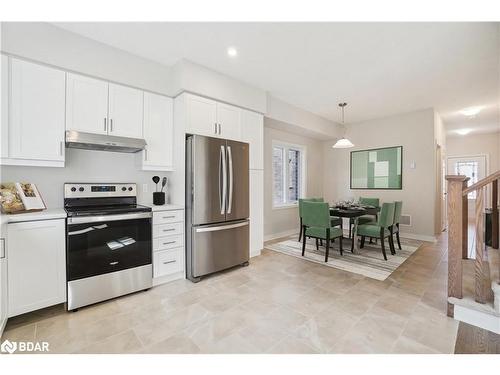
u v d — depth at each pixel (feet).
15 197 6.78
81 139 7.60
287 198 17.85
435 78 11.08
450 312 6.66
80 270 6.98
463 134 23.04
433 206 15.21
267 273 9.97
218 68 10.03
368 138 18.19
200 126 9.83
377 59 9.36
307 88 12.20
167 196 10.63
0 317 5.66
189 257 9.36
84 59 7.86
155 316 6.70
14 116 6.77
